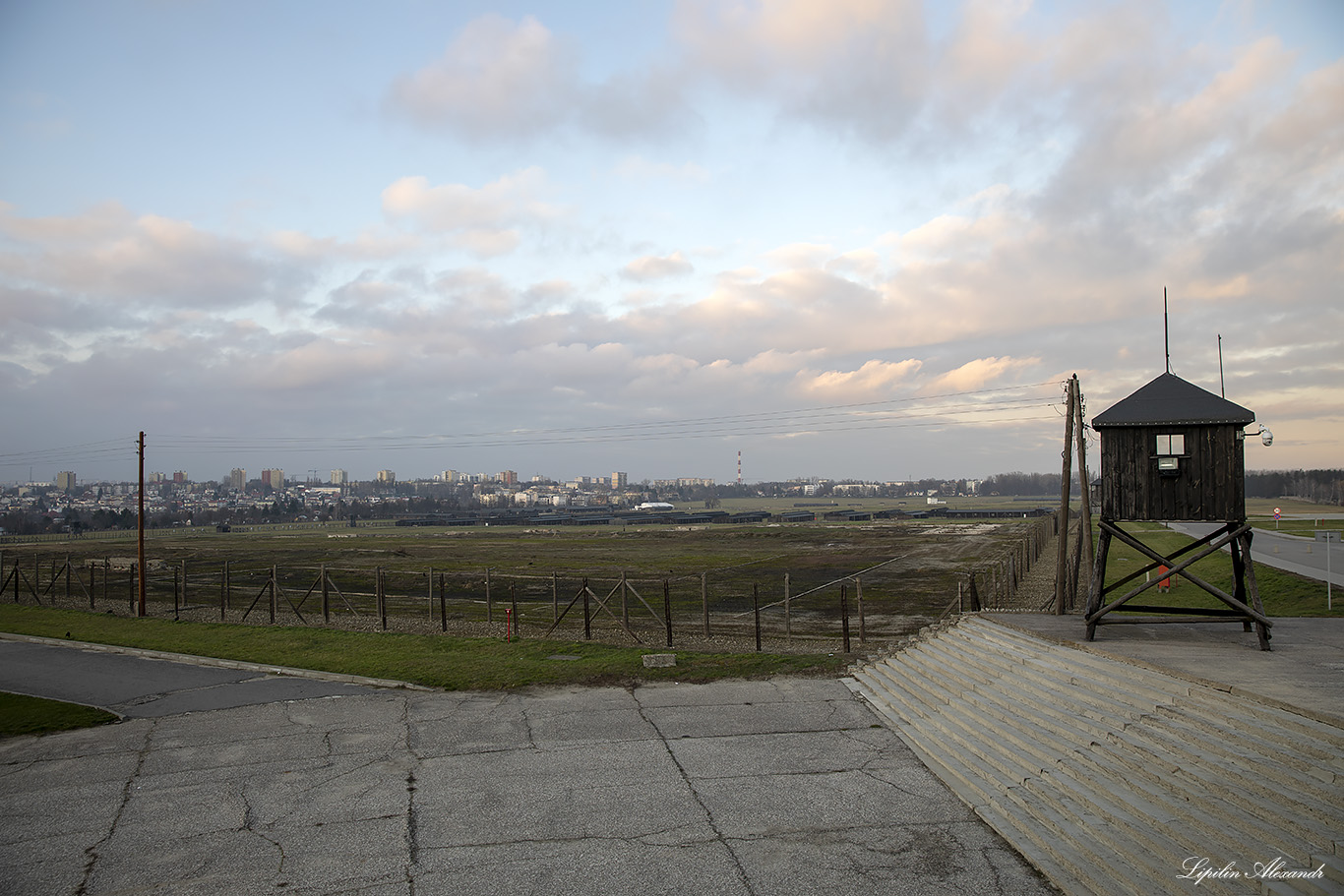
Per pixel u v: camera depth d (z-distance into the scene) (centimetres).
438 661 2206
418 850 1039
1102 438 1633
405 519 15550
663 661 2109
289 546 8188
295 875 972
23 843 1078
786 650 2255
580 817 1136
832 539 7731
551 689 1883
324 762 1399
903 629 2630
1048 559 5075
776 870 957
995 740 1283
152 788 1284
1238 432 1546
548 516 15250
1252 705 1070
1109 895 830
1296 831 800
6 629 2969
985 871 937
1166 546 5269
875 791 1205
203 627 2895
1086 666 1409
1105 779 1037
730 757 1377
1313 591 2419
